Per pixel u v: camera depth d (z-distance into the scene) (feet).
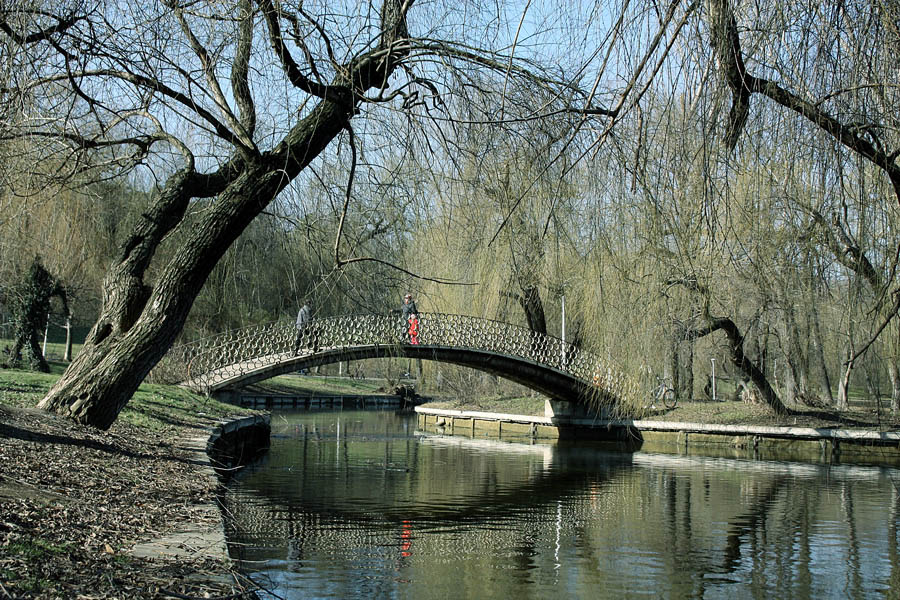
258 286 57.47
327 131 33.55
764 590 28.25
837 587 28.78
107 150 40.42
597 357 78.28
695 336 68.39
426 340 79.30
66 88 30.04
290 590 25.09
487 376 119.85
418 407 112.78
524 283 68.95
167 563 17.63
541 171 23.70
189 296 35.91
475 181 29.89
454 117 29.48
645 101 20.02
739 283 55.98
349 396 152.05
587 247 37.99
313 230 37.17
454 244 39.52
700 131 19.81
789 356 75.66
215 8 29.14
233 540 31.48
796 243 26.63
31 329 74.90
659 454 74.90
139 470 29.17
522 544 34.60
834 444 74.49
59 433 31.27
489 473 58.85
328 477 53.52
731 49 18.43
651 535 37.27
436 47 28.40
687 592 27.76
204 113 31.73
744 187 21.61
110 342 35.81
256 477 52.29
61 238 64.13
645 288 42.47
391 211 37.14
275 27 28.68
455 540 34.96
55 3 26.84
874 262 23.89
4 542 16.39
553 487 52.37
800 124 20.45
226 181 37.42
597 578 29.14
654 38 18.53
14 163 29.48
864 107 19.43
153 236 37.45
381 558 30.50
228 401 76.95
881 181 22.65
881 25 17.97
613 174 24.52
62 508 20.85
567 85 20.57
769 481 56.29
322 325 72.95
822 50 18.42
